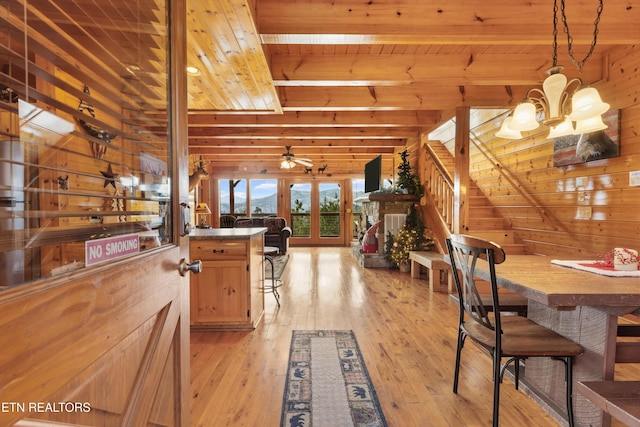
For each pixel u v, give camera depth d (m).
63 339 0.66
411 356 2.55
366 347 2.71
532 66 3.44
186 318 1.32
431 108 4.25
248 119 5.01
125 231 1.02
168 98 1.20
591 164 3.58
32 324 0.59
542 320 2.07
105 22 1.01
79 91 0.95
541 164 4.36
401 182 6.10
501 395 2.04
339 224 10.32
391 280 5.23
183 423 1.26
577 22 2.51
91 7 0.97
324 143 6.90
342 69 3.35
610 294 1.47
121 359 0.87
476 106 4.23
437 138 7.38
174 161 1.21
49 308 0.63
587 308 1.69
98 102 1.01
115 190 1.08
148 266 1.01
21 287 0.58
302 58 3.34
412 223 5.89
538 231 4.48
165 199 1.19
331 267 6.42
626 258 1.95
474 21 2.47
